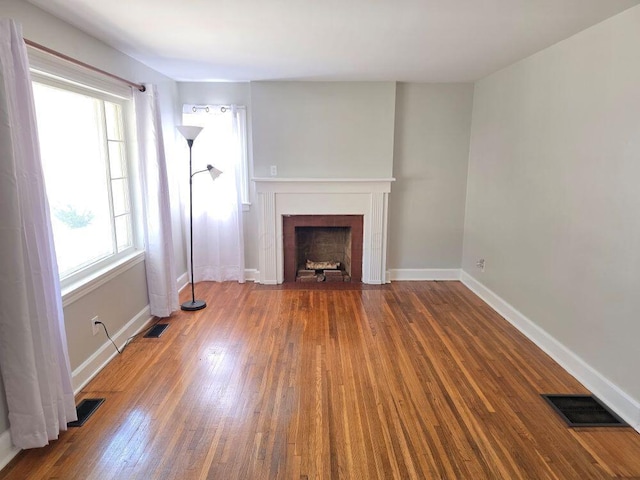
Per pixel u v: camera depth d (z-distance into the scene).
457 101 4.80
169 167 4.50
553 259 3.20
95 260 3.09
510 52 3.37
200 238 5.06
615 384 2.54
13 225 1.93
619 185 2.50
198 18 2.52
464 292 4.76
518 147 3.72
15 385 2.04
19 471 2.00
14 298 1.97
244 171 4.97
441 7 2.32
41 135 2.60
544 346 3.30
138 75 3.67
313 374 2.91
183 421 2.39
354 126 4.75
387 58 3.56
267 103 4.70
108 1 2.23
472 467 2.04
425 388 2.74
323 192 4.86
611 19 2.52
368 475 1.99
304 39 2.96
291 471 2.01
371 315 4.04
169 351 3.26
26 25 2.25
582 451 2.16
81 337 2.77
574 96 2.91
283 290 4.80
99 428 2.32
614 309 2.55
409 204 5.04
